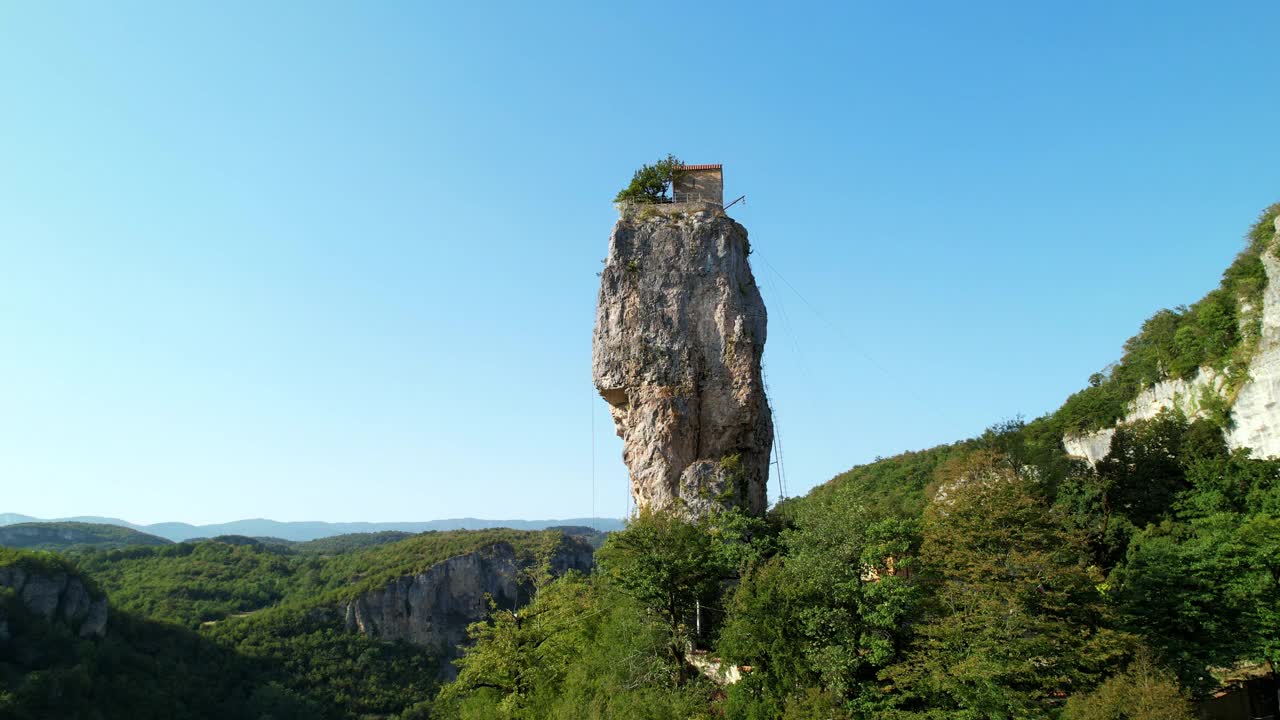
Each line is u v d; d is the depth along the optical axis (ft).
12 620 367.25
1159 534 175.63
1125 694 96.89
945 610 110.63
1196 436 235.20
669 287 180.45
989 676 97.60
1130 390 315.37
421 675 539.29
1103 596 120.98
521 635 151.64
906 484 363.76
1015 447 220.64
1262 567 132.77
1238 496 196.03
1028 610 105.70
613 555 148.66
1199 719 114.32
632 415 174.50
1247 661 135.95
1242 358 250.57
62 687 346.74
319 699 478.18
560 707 131.75
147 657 419.74
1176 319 308.60
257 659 491.72
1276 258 245.24
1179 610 127.85
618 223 187.83
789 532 134.21
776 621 115.24
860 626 113.39
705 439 172.24
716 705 123.24
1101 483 202.39
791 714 103.76
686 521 153.99
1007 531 112.06
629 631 135.44
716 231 184.65
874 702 106.93
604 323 181.16
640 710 115.65
